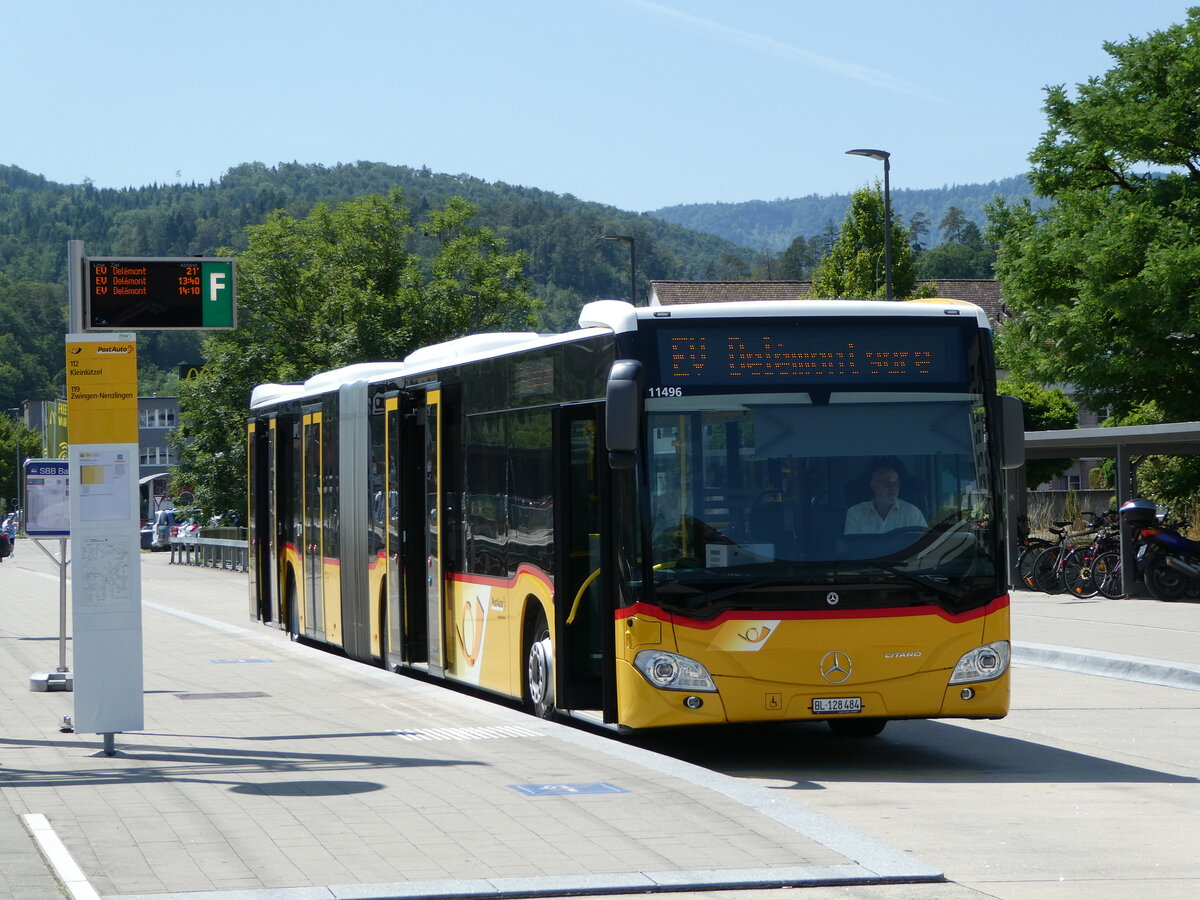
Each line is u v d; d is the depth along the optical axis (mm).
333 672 18797
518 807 9953
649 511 12445
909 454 12727
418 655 18438
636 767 11484
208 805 10062
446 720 14258
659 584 12383
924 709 12469
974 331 13031
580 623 13875
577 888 7906
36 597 40469
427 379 17953
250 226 58062
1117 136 46312
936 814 10578
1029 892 8188
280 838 9055
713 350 12719
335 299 56250
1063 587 31516
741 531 12445
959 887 8234
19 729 14055
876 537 12539
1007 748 14117
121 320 13336
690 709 12273
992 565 12711
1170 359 44188
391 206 59344
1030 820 10336
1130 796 11359
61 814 9750
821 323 12836
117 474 12305
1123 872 8688
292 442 25062
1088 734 15023
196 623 28469
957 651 12531
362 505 20375
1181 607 27750
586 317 13625
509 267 59844
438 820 9555
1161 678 19109
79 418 12258
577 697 13828
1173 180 45906
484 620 16031
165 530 89500
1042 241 47531
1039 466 54625
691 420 12586
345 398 21312
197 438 57719
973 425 12891
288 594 25500
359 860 8492
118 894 7695
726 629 12305
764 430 12609
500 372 15672
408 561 18469
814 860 8523
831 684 12352
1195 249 42125
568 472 13945
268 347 56969
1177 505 44812
